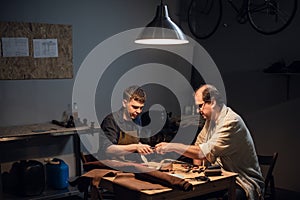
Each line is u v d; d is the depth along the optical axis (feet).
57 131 12.50
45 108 14.16
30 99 13.84
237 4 15.85
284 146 14.58
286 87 14.38
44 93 14.11
